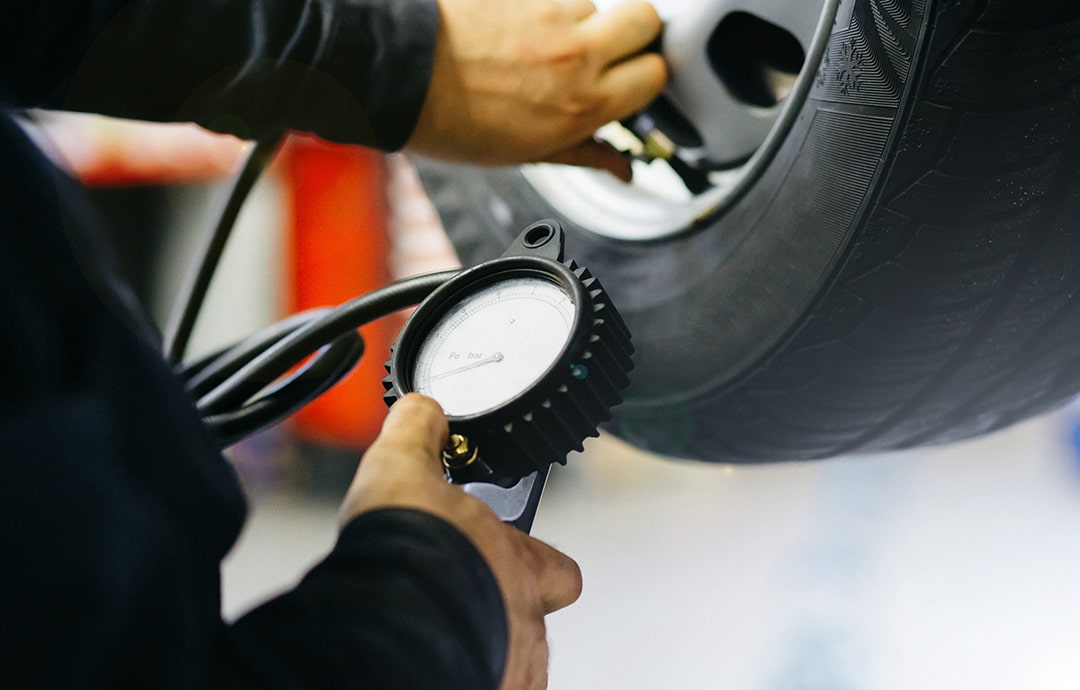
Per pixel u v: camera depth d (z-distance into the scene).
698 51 0.94
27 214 0.37
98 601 0.34
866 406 0.91
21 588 0.33
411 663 0.40
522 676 0.49
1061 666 1.75
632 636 1.92
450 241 1.23
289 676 0.38
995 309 0.82
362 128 0.88
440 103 0.89
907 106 0.73
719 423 0.98
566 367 0.60
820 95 0.80
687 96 0.96
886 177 0.76
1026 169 0.74
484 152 0.93
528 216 1.14
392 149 0.91
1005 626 1.89
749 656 1.82
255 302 3.01
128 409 0.38
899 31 0.73
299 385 0.84
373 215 2.95
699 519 2.50
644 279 1.00
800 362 0.88
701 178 1.02
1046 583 2.05
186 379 0.95
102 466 0.35
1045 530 2.33
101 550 0.34
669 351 0.97
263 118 0.87
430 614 0.42
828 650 1.83
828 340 0.86
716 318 0.93
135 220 3.08
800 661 1.81
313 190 2.94
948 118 0.73
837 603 1.98
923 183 0.75
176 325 1.06
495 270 0.66
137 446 0.38
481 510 0.48
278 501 2.85
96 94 0.80
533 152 0.93
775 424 0.96
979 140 0.73
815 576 2.10
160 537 0.36
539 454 0.60
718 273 0.92
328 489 2.89
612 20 0.92
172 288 3.12
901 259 0.79
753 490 2.64
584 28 0.91
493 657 0.44
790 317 0.86
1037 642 1.83
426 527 0.45
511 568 0.48
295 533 2.59
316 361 0.85
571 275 0.64
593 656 1.86
